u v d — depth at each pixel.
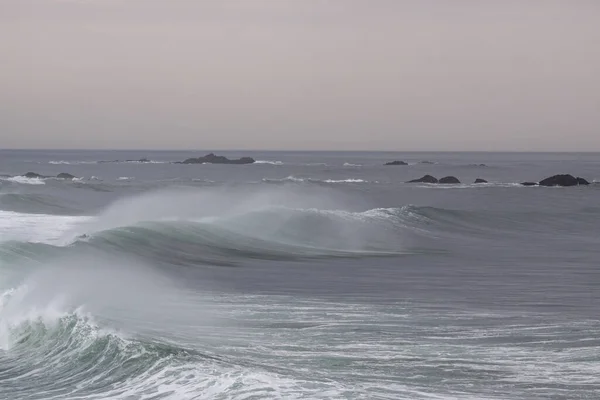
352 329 50.81
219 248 99.50
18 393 36.72
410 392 35.59
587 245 120.56
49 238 102.00
